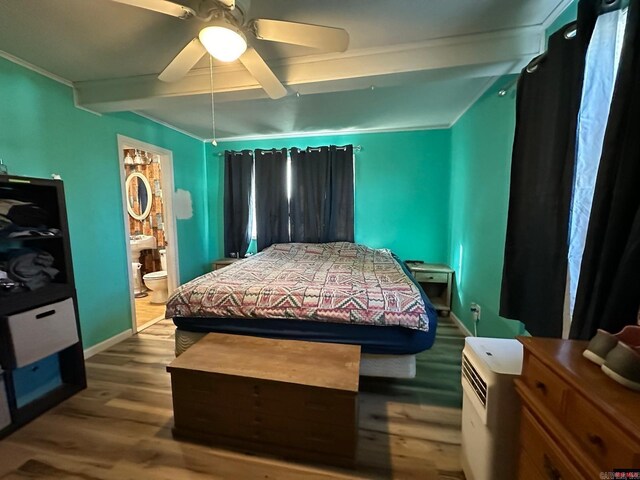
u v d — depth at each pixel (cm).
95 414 176
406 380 211
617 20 111
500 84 220
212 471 136
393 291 195
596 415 65
